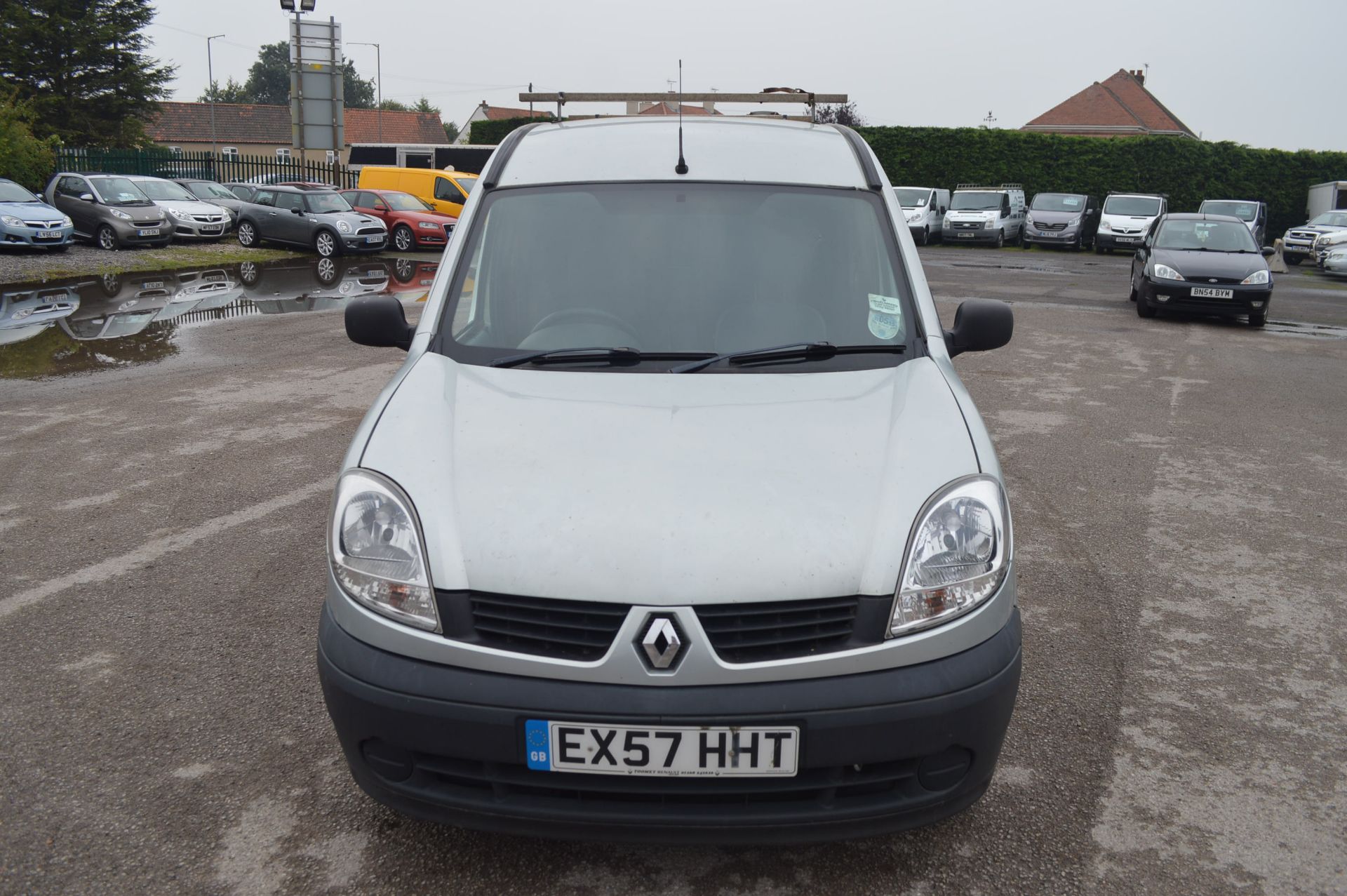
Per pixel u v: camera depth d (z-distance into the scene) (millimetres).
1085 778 3047
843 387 2885
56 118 48094
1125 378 9789
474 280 3312
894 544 2338
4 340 10891
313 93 26531
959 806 2412
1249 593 4523
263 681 3576
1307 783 3045
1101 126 63031
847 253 3359
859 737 2232
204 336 11344
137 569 4609
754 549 2287
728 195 3496
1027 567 4797
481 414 2723
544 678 2242
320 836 2725
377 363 9742
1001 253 30641
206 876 2557
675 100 5328
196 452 6551
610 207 3463
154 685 3541
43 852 2633
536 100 5434
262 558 4758
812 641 2273
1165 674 3732
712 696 2207
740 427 2650
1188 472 6508
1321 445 7270
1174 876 2609
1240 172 37375
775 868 2623
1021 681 3662
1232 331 13633
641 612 2227
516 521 2354
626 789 2252
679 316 3180
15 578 4488
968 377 9695
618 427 2648
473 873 2588
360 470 2535
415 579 2332
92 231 21516
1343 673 3768
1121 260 29062
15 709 3361
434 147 38656
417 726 2273
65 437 6875
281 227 22906
